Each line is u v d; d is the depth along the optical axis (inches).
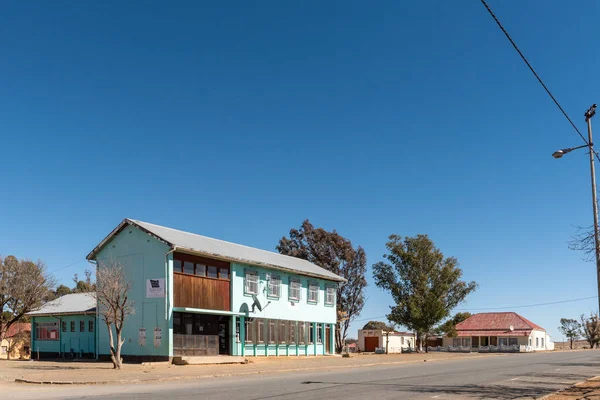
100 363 1221.1
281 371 1096.2
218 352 1343.5
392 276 2370.8
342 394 652.1
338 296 2363.4
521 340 2913.4
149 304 1244.5
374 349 2719.0
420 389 710.5
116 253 1315.2
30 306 1572.3
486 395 648.4
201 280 1314.0
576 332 3725.4
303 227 2443.4
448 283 2335.1
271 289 1546.5
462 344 3048.7
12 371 999.6
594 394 620.1
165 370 1044.5
